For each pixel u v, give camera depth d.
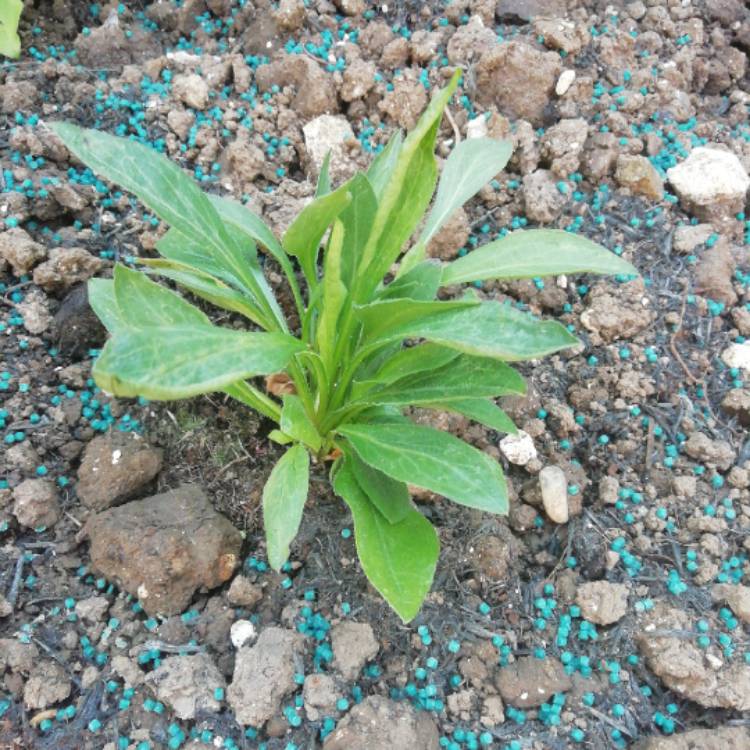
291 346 0.15
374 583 0.16
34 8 0.29
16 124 0.25
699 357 0.25
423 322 0.15
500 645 0.20
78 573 0.20
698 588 0.21
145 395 0.12
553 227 0.26
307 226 0.16
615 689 0.20
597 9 0.31
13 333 0.23
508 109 0.28
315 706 0.18
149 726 0.18
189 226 0.17
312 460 0.22
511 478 0.23
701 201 0.27
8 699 0.18
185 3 0.30
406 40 0.29
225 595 0.20
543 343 0.13
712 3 0.32
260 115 0.27
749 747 0.18
